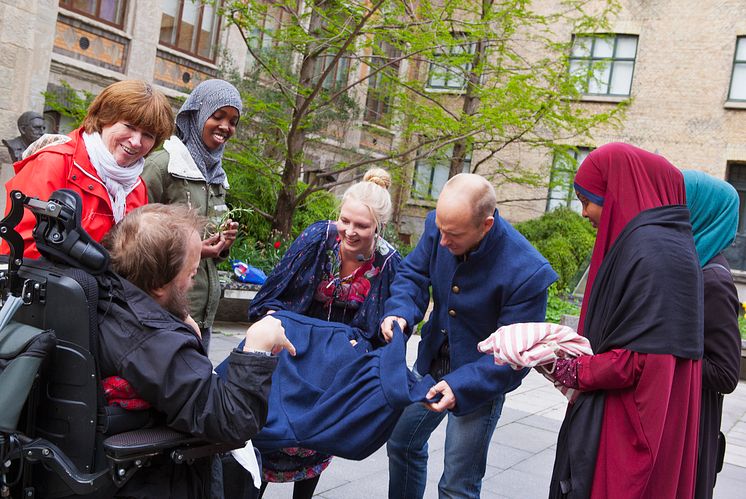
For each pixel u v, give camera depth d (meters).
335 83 13.95
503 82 11.45
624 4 21.61
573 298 17.27
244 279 9.02
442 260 2.92
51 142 2.69
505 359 2.29
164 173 3.21
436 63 10.66
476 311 2.82
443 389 2.57
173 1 15.42
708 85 20.97
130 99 2.57
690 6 21.16
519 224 20.17
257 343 1.89
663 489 2.21
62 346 1.69
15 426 1.59
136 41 14.57
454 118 11.26
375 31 9.84
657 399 2.13
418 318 2.85
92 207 2.59
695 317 2.19
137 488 1.78
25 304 1.73
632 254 2.24
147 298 1.83
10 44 10.18
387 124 13.14
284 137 11.01
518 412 6.59
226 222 3.17
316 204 13.81
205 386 1.77
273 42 11.98
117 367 1.75
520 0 10.51
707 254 2.62
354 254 2.94
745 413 8.02
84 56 13.85
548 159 19.81
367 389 2.48
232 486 2.18
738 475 5.40
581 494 2.25
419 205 21.34
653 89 21.44
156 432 1.78
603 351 2.26
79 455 1.70
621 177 2.36
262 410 1.83
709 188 2.65
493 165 21.67
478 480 2.96
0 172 10.24
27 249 2.40
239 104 3.42
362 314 2.94
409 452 3.04
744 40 20.81
